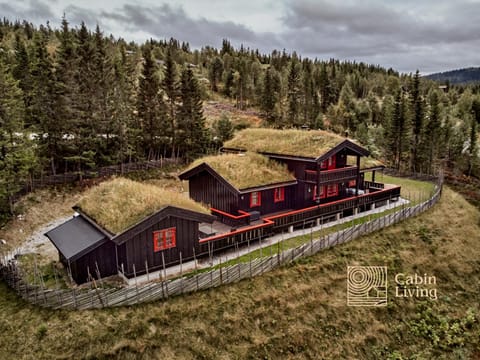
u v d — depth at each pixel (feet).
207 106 258.98
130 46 398.21
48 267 61.67
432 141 161.48
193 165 87.45
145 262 54.08
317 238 75.15
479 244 87.20
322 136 90.33
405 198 112.06
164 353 43.37
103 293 46.88
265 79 235.61
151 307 48.57
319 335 51.75
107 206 57.36
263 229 70.44
